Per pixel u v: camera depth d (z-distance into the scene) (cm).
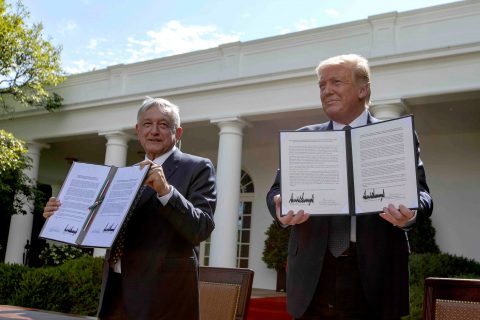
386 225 215
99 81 1285
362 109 238
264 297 981
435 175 1132
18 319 214
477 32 842
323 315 218
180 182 232
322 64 240
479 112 993
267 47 1058
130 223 216
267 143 1338
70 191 218
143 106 244
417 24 892
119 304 215
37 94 1215
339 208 208
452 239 1085
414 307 557
